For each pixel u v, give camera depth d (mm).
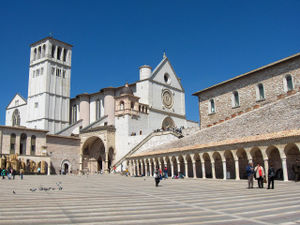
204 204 15742
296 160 33375
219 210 13664
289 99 36062
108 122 83688
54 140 70188
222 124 45000
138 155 56656
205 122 57062
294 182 27234
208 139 46031
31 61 99000
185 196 19859
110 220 11758
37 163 61938
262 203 15359
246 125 40344
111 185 32188
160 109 83312
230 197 18422
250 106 48188
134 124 74188
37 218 12289
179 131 69438
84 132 76312
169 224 10781
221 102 53969
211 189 24438
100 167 77312
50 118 91312
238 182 31094
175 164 52250
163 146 55969
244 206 14602
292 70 42469
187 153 43438
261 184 23891
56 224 11031
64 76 98750
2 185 31719
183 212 13383
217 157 44875
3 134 59750
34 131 64812
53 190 26250
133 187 28984
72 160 73875
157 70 84875
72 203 16984
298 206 13930
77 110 97500
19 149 61750
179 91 92562
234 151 35125
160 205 15773
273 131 34594
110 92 86312
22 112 101250
